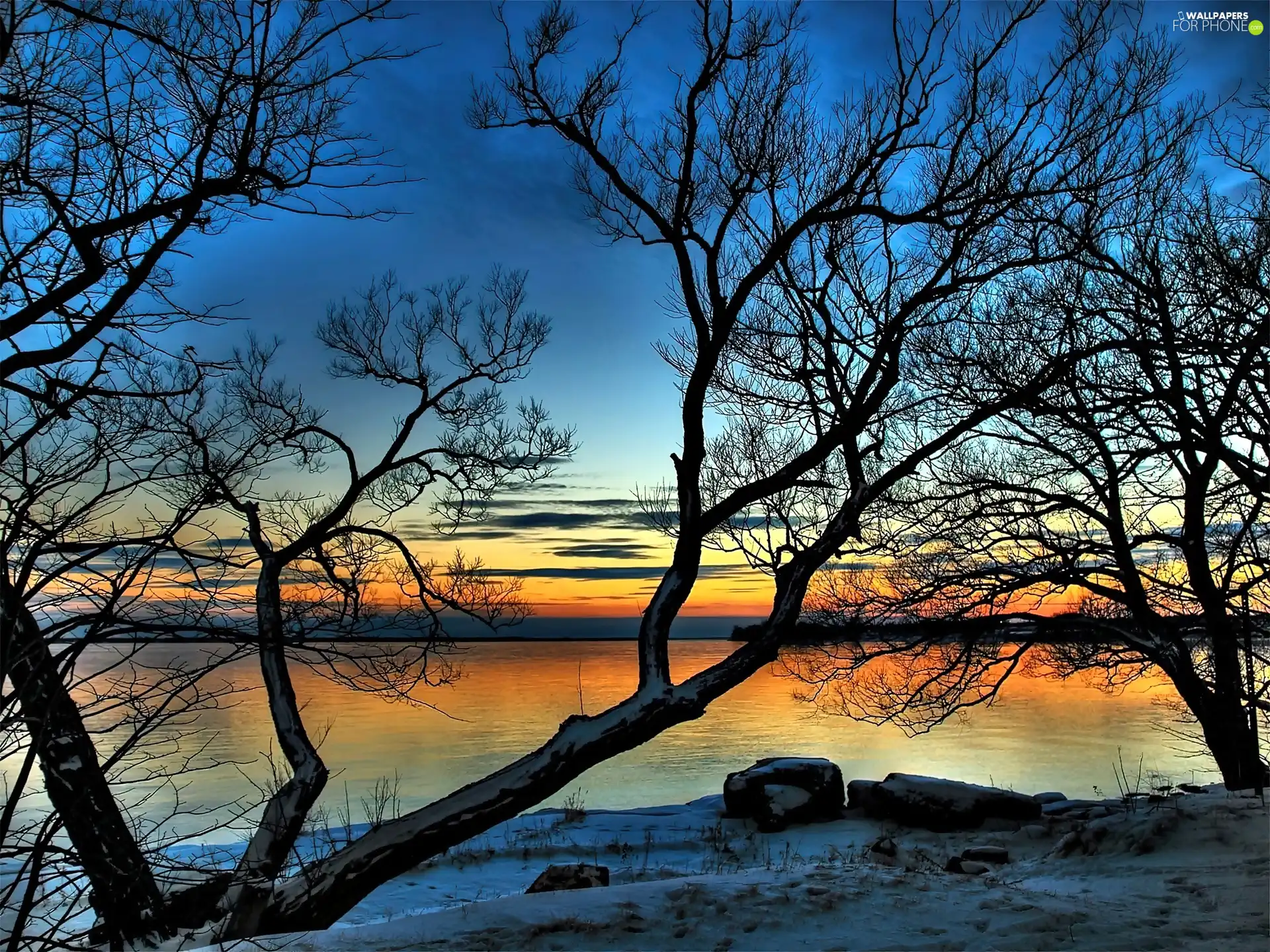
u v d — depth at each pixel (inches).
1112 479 551.8
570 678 3061.0
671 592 315.9
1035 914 254.1
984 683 613.3
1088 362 507.5
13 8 187.9
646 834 583.8
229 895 264.8
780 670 2893.7
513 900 273.7
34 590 181.8
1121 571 556.7
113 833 196.7
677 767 1219.9
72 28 209.0
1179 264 445.4
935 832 577.0
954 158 332.2
